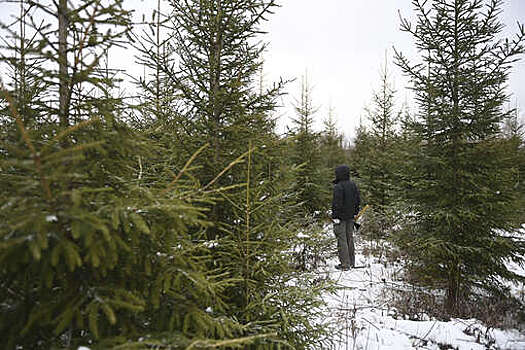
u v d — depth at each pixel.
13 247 1.24
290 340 2.71
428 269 5.14
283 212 3.48
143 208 1.58
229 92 3.17
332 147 14.48
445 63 4.91
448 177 4.91
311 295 2.89
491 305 4.84
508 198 4.64
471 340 3.80
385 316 4.58
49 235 1.25
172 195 1.92
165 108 3.04
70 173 1.38
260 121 3.38
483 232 4.76
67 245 1.25
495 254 4.71
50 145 1.44
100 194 1.59
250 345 2.43
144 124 2.99
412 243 5.18
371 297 5.39
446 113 4.94
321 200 9.29
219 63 3.22
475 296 5.09
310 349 2.89
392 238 5.68
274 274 3.05
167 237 1.76
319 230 3.39
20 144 1.51
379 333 4.02
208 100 3.15
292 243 3.14
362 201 10.76
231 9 3.16
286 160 3.74
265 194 3.22
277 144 3.22
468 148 4.79
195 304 1.92
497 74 4.59
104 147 1.75
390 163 10.01
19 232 1.28
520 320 4.40
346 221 6.97
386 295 5.43
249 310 2.66
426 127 5.20
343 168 7.02
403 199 5.61
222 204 3.11
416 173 5.25
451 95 4.98
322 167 10.33
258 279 2.97
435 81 4.98
